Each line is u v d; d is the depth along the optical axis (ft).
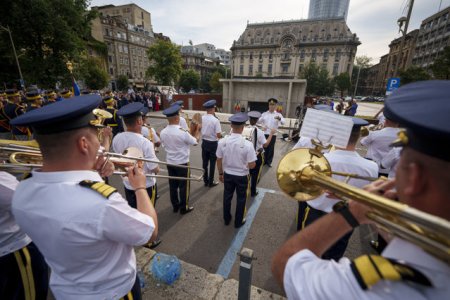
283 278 2.26
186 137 11.10
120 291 3.73
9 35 55.57
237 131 10.14
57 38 60.59
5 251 4.75
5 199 4.36
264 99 63.16
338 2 493.77
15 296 4.92
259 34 239.91
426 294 1.59
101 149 5.17
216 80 183.83
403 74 86.84
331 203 7.09
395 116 1.82
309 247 2.43
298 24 227.81
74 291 3.46
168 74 148.46
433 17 173.06
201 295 6.94
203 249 9.38
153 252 8.67
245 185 10.43
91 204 3.02
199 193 14.56
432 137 1.54
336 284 1.80
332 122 5.72
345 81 178.29
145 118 15.98
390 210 1.89
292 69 226.58
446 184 1.61
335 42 206.69
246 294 5.44
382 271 1.63
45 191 3.10
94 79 97.25
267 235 10.34
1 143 4.58
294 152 4.25
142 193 4.23
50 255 3.30
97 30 136.36
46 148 3.20
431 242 1.63
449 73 66.08
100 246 3.23
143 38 202.90
